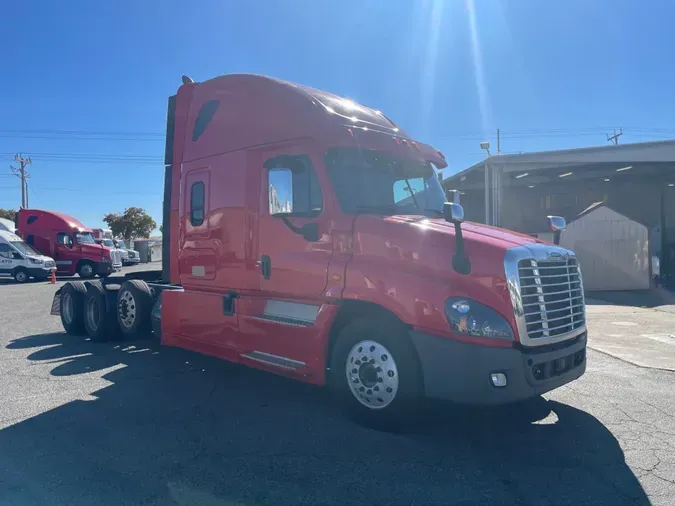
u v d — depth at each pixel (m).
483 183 26.62
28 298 17.83
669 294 18.50
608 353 8.63
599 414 5.60
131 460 4.46
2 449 4.69
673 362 7.99
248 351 6.20
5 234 27.25
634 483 4.07
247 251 6.18
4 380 6.93
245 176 6.27
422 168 6.47
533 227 30.22
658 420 5.43
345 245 5.32
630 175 26.48
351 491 3.94
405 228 5.05
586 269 19.97
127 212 65.50
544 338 4.74
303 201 5.66
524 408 5.77
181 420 5.42
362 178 5.71
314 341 5.45
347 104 6.38
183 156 7.23
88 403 5.97
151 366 7.70
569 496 3.87
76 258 29.78
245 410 5.73
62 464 4.39
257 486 4.01
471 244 4.79
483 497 3.86
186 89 7.50
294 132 5.80
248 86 6.43
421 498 3.84
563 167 22.80
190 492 3.92
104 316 9.20
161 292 7.89
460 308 4.57
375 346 5.04
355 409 5.20
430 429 5.14
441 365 4.62
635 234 19.89
